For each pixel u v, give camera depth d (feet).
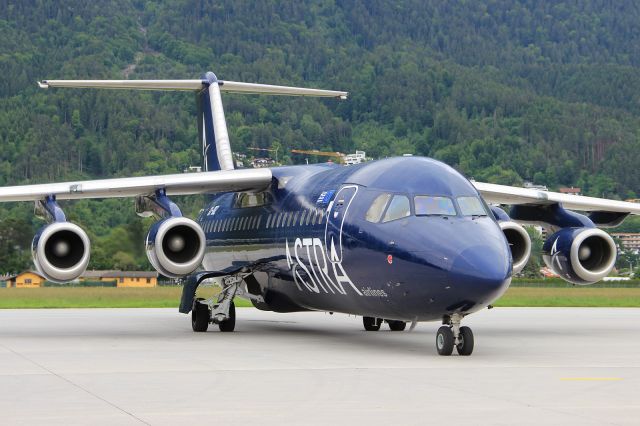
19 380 92.73
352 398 81.71
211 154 193.36
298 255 145.59
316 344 134.10
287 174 157.99
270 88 191.52
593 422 70.95
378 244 123.95
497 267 112.57
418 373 98.22
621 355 117.80
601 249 158.61
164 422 70.95
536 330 161.48
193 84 194.70
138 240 310.24
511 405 78.07
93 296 284.20
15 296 281.54
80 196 157.28
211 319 157.28
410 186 125.49
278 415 73.72
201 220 191.21
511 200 166.40
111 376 95.76
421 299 118.73
